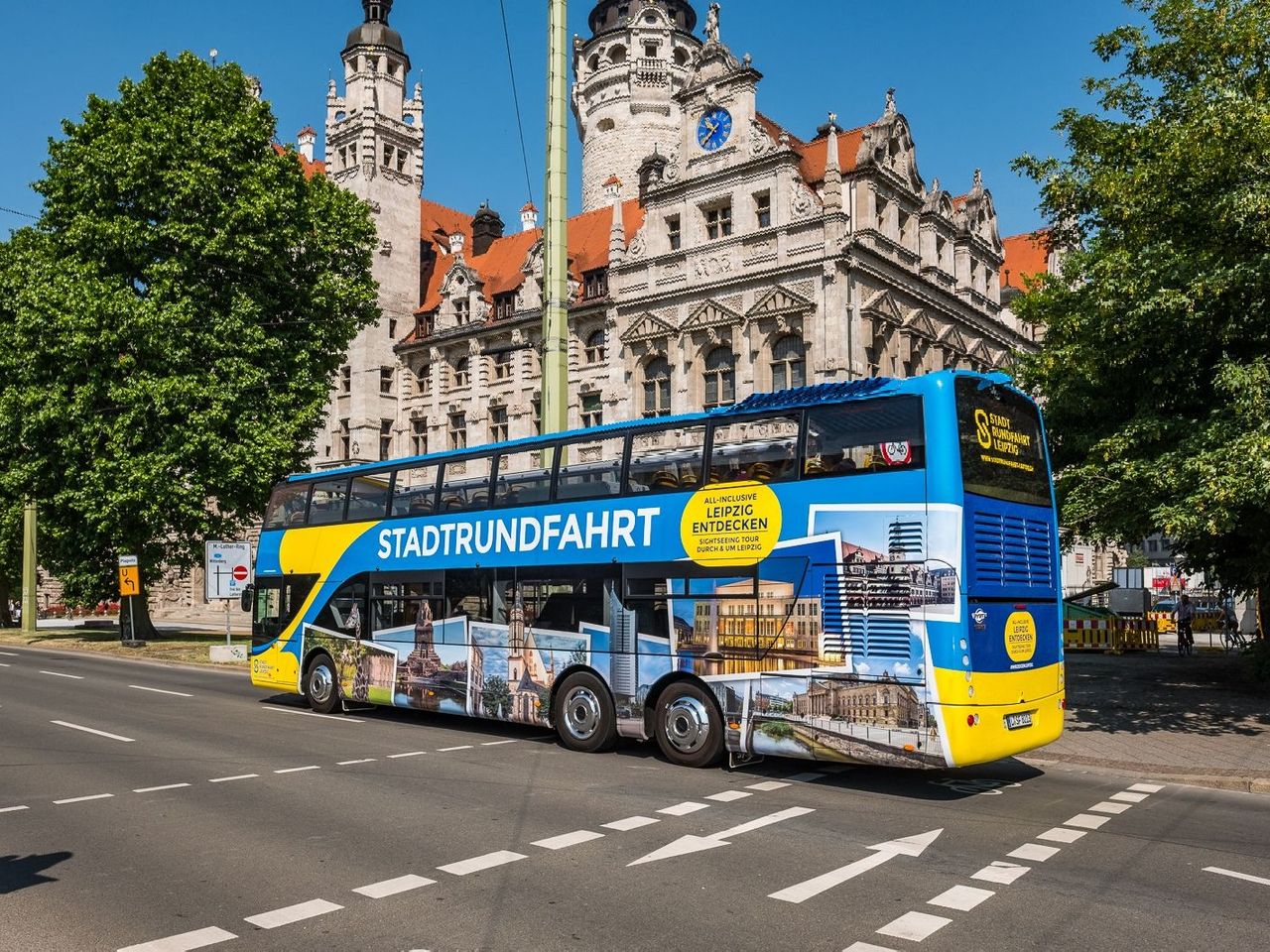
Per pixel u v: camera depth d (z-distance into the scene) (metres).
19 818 9.84
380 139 56.62
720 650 12.50
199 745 14.44
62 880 7.77
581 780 11.88
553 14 18.91
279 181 33.31
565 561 14.51
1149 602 37.97
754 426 12.54
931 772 12.90
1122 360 15.73
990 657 10.70
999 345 49.62
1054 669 11.80
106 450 30.66
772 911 7.04
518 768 12.75
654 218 42.69
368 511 18.12
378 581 17.61
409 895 7.36
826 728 11.33
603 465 14.28
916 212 42.59
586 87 69.50
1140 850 8.81
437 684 16.20
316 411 33.44
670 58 67.50
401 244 57.12
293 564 19.56
